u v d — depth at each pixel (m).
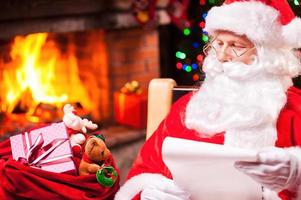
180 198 1.85
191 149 1.70
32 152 1.98
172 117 2.11
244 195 1.73
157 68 4.47
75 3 3.81
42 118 3.77
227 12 1.89
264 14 1.87
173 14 4.23
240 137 1.85
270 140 1.85
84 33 4.21
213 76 2.01
